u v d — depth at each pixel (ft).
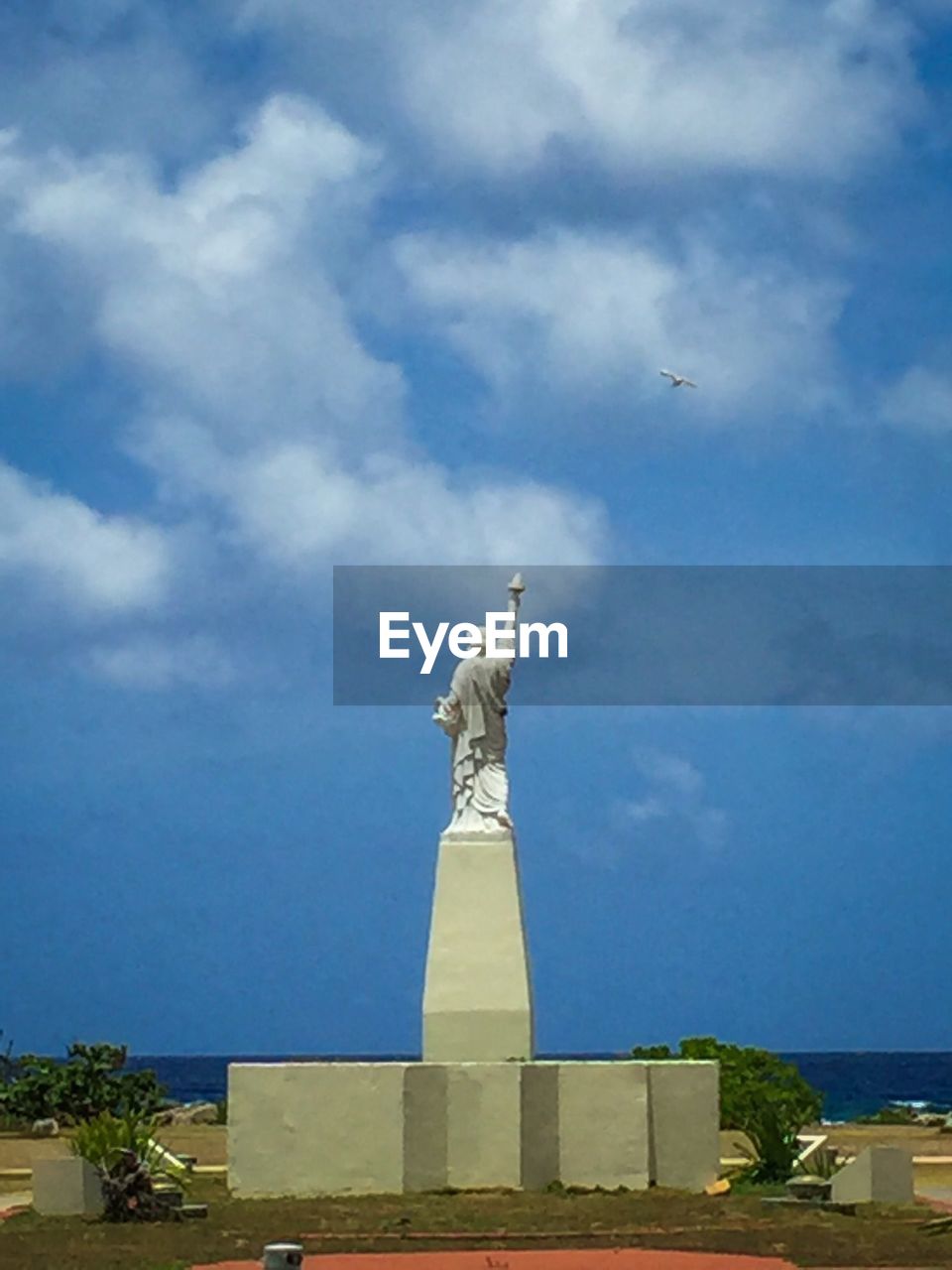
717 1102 179.42
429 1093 174.91
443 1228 148.66
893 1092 570.87
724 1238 141.69
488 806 187.62
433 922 185.47
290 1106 174.09
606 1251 135.44
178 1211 156.46
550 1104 176.65
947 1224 144.87
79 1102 277.85
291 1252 95.40
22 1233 147.13
